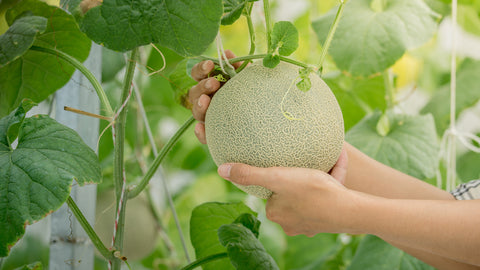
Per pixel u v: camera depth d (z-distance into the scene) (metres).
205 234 1.14
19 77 1.07
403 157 1.24
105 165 1.57
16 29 0.96
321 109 0.85
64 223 1.02
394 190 1.06
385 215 0.83
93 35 0.85
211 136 0.87
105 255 0.93
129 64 0.92
